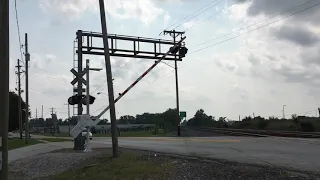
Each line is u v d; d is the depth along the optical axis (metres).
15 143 50.06
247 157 15.17
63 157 20.44
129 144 29.53
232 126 75.00
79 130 21.20
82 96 24.97
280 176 9.95
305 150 17.52
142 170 12.88
